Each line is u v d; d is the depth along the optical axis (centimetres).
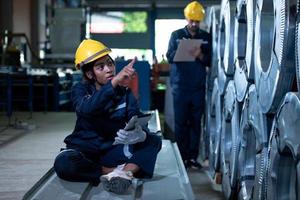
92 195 204
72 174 223
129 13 1397
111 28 1400
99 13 1392
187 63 409
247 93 247
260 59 214
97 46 227
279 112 180
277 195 187
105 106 225
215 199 322
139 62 612
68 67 920
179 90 413
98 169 229
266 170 204
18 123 621
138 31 1398
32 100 798
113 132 239
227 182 302
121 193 205
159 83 911
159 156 281
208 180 378
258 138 218
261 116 211
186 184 218
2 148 464
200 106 417
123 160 236
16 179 339
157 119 425
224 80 328
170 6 1372
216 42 377
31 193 208
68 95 923
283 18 172
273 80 185
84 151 238
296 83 174
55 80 855
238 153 274
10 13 948
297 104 157
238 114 280
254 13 237
